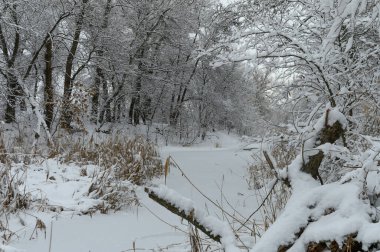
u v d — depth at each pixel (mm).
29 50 16562
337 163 3596
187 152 14695
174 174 8609
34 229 3527
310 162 2760
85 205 4586
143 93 24438
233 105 28312
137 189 6262
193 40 25000
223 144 28250
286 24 4996
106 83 22500
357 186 2312
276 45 4602
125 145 8516
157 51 24609
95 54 19938
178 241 3295
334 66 4527
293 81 5016
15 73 13688
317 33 4949
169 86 25094
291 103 5328
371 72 4848
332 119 2846
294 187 2623
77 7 16531
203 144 27641
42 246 3258
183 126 27000
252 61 4625
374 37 5215
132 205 5230
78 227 3875
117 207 4938
